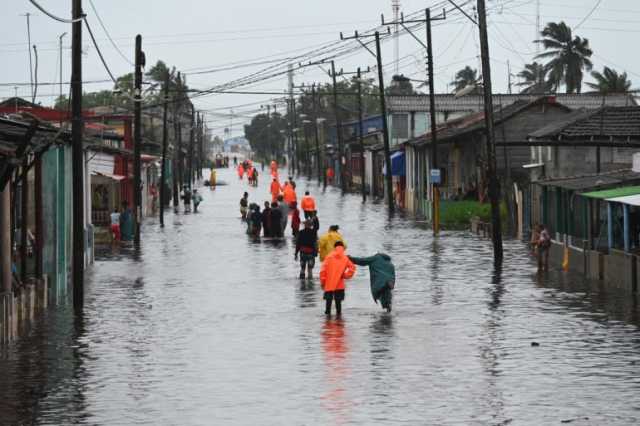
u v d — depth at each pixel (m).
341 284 49.66
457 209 111.88
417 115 193.12
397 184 160.25
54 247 58.25
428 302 53.97
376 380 34.72
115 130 133.62
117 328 46.78
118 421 29.69
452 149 132.00
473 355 39.09
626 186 65.00
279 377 35.47
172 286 62.50
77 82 53.28
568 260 69.69
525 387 33.41
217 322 48.19
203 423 29.31
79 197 53.31
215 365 37.88
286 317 49.47
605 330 44.59
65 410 31.11
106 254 84.50
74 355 40.19
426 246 87.94
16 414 30.64
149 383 34.84
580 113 97.06
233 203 169.38
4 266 44.91
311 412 30.34
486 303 53.34
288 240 97.06
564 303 53.00
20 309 47.22
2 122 45.44
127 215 98.19
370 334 44.16
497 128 114.00
